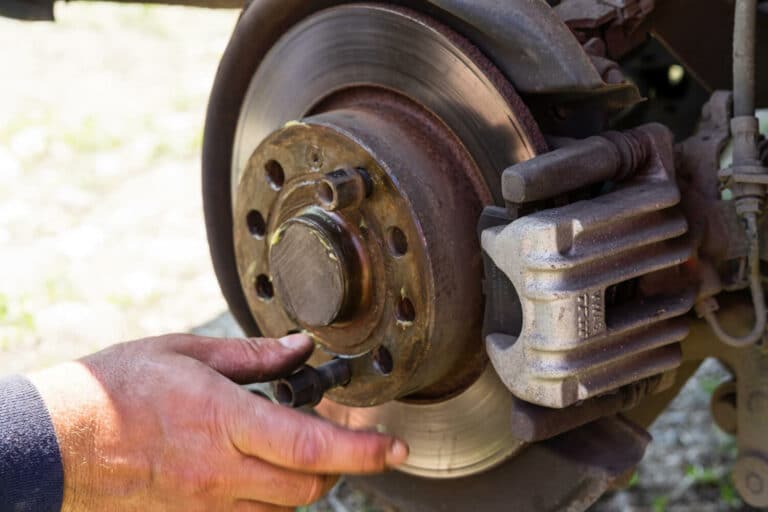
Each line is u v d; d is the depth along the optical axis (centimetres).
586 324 108
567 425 117
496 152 122
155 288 285
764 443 148
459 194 124
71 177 355
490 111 121
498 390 130
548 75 118
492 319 118
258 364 122
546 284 105
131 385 113
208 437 113
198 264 299
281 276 127
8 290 282
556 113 126
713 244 129
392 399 125
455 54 122
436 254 119
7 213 329
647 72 190
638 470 204
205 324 266
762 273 136
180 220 326
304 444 112
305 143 126
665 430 217
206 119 158
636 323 115
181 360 116
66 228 321
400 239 121
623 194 115
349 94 139
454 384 135
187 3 177
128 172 360
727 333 141
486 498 139
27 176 355
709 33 154
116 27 512
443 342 122
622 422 128
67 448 110
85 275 292
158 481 113
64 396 111
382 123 127
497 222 117
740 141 125
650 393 130
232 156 160
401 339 121
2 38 493
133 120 402
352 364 126
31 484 108
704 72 157
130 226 322
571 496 128
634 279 120
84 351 254
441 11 125
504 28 118
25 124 394
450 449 138
